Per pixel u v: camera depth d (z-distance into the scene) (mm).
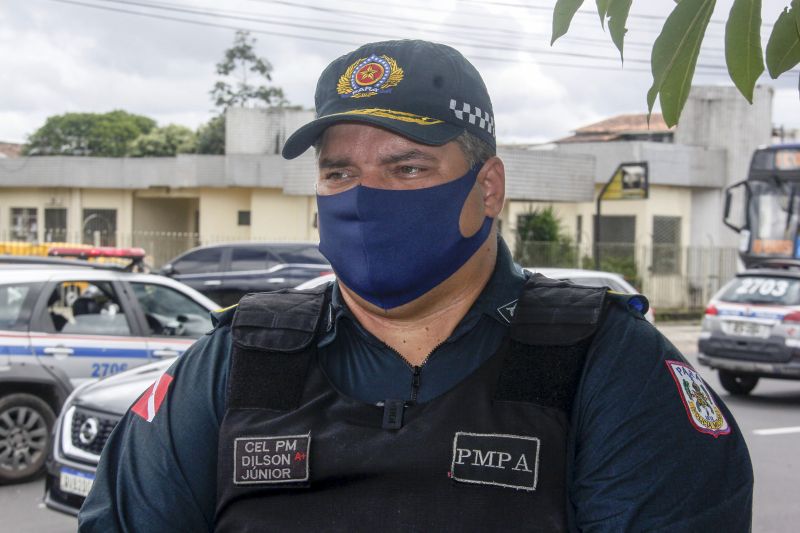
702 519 1272
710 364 10539
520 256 20406
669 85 1302
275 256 15047
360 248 1436
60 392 6566
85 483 4762
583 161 21750
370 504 1339
